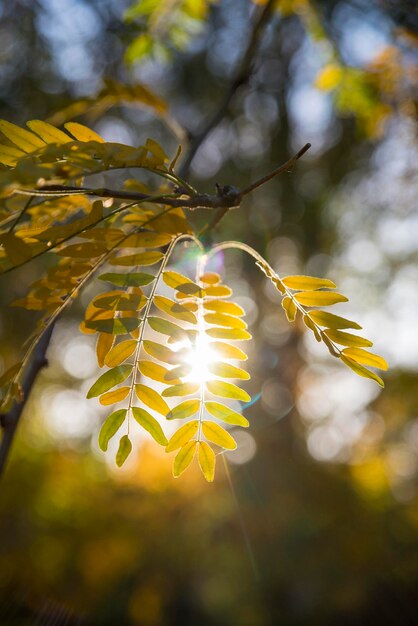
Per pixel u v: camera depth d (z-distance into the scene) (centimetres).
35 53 593
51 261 528
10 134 113
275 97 726
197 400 123
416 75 298
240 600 834
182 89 720
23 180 96
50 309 128
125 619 836
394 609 799
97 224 130
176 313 125
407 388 873
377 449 1009
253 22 283
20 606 688
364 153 653
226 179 809
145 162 113
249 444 958
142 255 131
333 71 306
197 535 862
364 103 310
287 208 833
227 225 804
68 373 848
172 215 135
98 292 660
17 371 128
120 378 120
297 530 851
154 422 121
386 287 915
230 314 135
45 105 596
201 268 142
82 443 924
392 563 819
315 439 1034
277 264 903
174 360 120
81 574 841
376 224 805
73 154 105
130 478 843
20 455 898
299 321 910
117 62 542
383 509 877
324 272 926
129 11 294
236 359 131
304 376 1010
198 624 845
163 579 855
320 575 828
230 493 876
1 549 842
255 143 815
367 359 127
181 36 304
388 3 290
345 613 802
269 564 845
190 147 226
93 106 214
